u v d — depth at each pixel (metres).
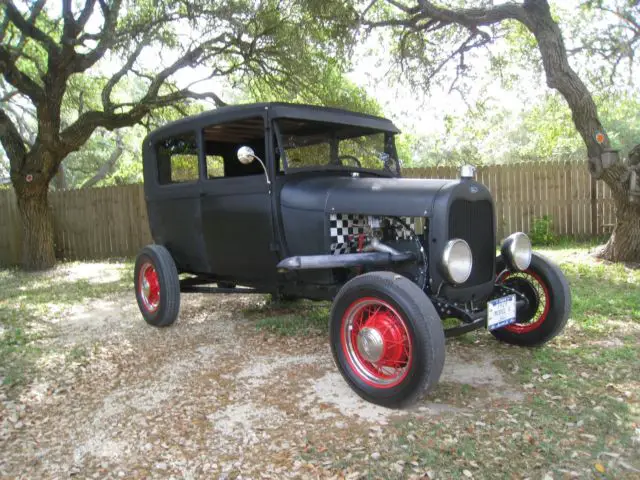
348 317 3.49
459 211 3.62
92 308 6.58
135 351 4.61
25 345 4.91
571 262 8.08
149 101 10.23
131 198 12.11
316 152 4.51
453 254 3.38
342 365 3.50
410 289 3.18
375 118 4.94
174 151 5.19
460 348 4.40
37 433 3.13
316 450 2.78
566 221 10.62
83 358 4.45
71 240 12.73
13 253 12.36
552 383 3.54
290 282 4.57
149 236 12.05
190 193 4.96
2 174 26.08
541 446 2.74
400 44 10.55
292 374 3.92
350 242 4.12
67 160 25.77
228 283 5.57
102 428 3.16
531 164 10.70
